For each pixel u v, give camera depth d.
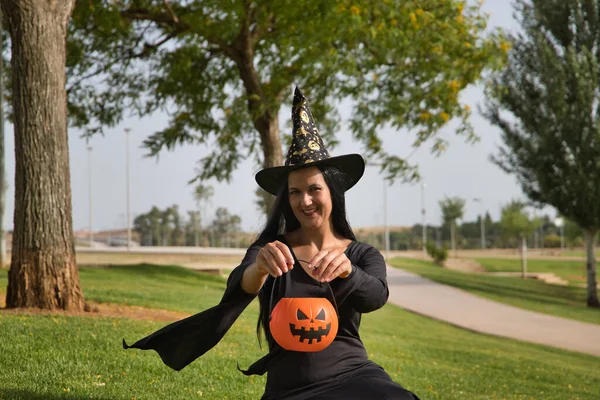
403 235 124.00
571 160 29.73
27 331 7.83
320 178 3.25
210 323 3.20
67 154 10.33
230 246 97.94
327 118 21.16
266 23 17.94
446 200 76.81
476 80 19.27
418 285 34.44
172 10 19.41
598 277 51.47
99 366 6.63
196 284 22.70
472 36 19.33
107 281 18.95
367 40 18.19
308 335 3.07
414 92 19.72
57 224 10.16
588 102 29.06
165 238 101.44
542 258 74.06
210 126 21.25
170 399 5.71
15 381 5.70
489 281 40.03
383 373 3.24
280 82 18.83
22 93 10.00
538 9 29.84
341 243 3.39
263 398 3.37
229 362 7.86
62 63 10.27
